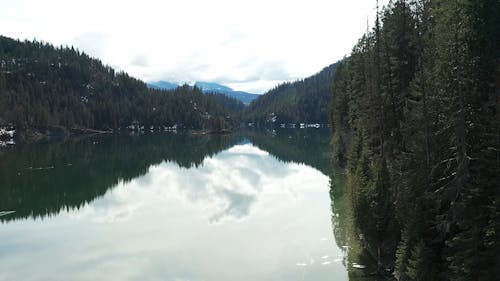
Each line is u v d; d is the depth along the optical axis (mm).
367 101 52688
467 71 27750
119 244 45062
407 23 47156
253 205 61500
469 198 24312
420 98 37625
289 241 44188
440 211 27906
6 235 48969
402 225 31797
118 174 92188
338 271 35469
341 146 85062
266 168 97188
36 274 37312
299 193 67625
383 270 33844
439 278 26047
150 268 38062
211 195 69750
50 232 49969
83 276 36656
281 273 35844
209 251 42250
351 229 44688
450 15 31031
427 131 30047
